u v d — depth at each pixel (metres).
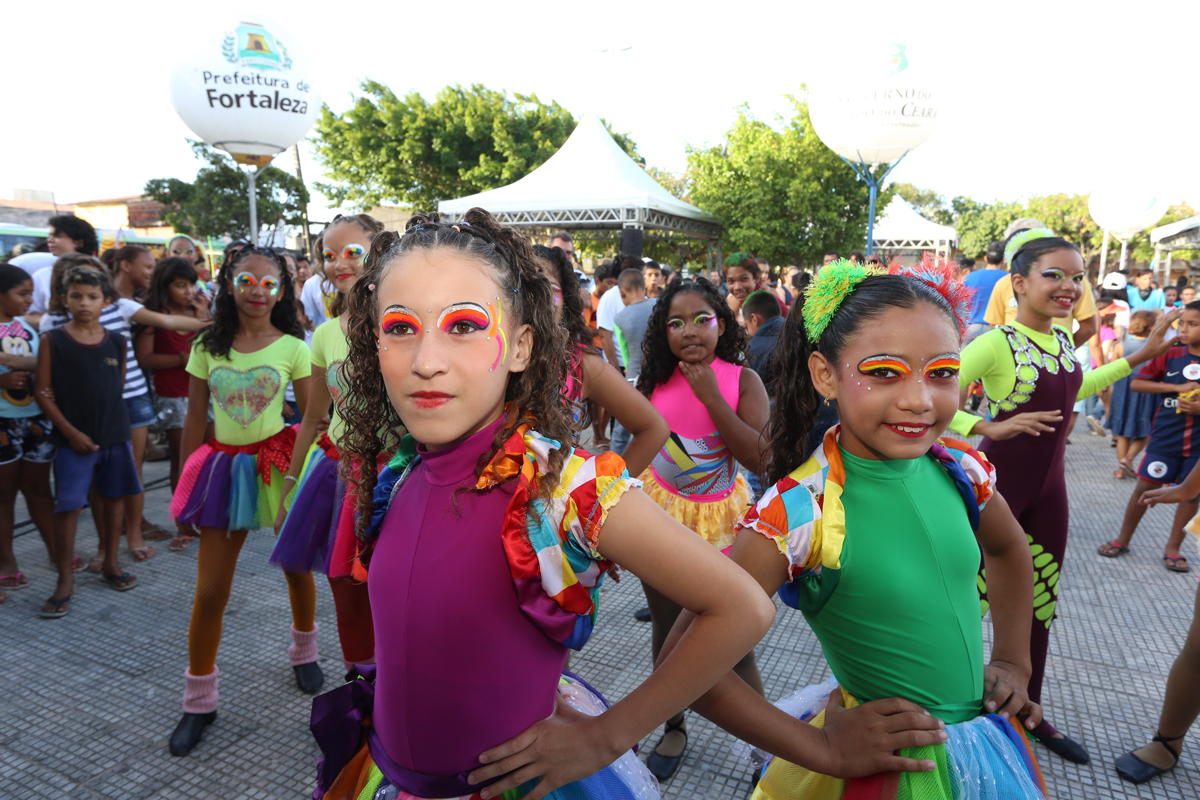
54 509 3.72
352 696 1.26
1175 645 3.17
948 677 1.33
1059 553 2.51
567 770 1.01
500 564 1.01
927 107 9.08
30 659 3.10
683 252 23.11
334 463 2.52
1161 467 3.93
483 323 1.01
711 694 1.13
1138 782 2.34
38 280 4.75
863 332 1.27
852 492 1.33
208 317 4.96
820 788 1.33
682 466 2.48
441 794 1.08
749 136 17.91
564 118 24.06
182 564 4.10
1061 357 2.48
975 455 1.46
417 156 22.88
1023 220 4.45
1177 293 10.40
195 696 2.59
